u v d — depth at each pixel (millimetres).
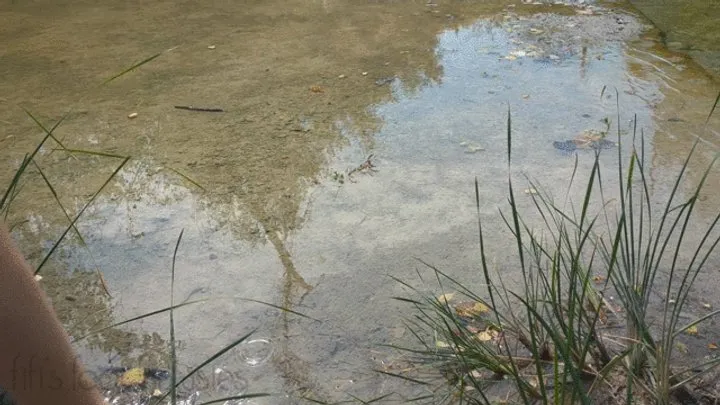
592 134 3518
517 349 2188
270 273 2637
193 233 2883
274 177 3258
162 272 2660
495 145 3469
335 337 2316
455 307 2406
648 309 2350
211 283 2596
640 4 5520
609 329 2219
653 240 2693
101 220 2984
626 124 3611
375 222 2912
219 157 3439
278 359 2238
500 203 2998
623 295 2229
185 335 2350
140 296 2539
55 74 4504
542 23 5168
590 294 2248
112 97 4145
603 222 2826
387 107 3920
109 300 2521
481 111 3836
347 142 3551
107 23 5488
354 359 2227
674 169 3172
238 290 2553
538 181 3141
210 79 4363
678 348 2180
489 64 4465
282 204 3053
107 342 2326
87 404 868
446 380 2105
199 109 3947
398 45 4844
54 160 3455
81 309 2479
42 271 2676
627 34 4879
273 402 2076
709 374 2051
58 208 3066
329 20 5406
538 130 3594
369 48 4801
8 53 4879
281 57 4688
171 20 5523
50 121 3854
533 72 4312
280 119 3812
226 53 4781
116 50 4895
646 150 3340
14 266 761
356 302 2471
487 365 2037
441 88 4141
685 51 4551
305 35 5098
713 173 3123
